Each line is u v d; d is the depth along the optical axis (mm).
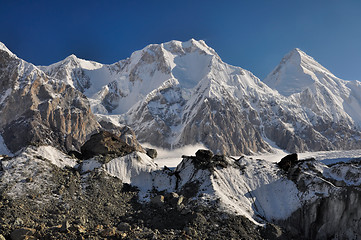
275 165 45156
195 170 42688
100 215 35344
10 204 32938
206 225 33062
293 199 38844
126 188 41656
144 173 44312
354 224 34656
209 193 38438
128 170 44375
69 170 42469
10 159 41000
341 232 35094
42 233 27922
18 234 27391
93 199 37688
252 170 43562
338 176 42562
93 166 43594
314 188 38594
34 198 35062
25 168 39219
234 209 35438
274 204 39406
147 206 37781
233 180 41531
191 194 39344
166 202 37750
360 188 35781
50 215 33250
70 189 38031
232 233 32125
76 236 28000
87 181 40438
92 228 31703
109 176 42281
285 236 34656
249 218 35344
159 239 29547
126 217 35594
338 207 35781
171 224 33594
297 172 41938
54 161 43250
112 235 29141
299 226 36969
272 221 37594
